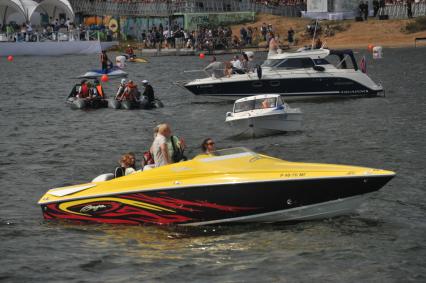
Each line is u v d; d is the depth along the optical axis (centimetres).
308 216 4234
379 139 7188
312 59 10656
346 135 7550
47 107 10631
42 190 5341
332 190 4128
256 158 4278
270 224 4253
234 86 10544
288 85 10544
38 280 3584
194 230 4206
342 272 3606
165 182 4194
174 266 3712
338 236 4072
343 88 10662
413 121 8356
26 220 4506
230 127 7944
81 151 6931
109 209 4300
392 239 4025
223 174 4162
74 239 4116
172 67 18375
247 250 3900
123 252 3906
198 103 10850
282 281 3519
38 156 6688
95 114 9688
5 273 3666
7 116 9650
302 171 4153
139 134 7919
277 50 11144
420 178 5403
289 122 7925
